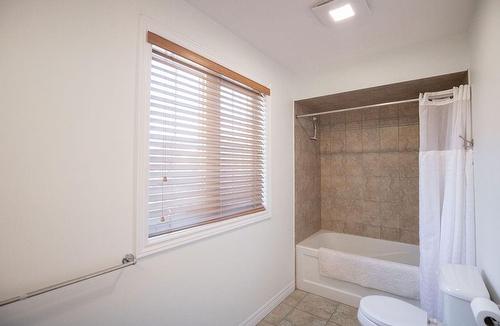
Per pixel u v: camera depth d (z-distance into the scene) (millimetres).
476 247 1614
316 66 2482
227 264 1783
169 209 1424
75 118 1015
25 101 892
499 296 1131
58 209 969
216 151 1727
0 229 844
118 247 1151
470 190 1677
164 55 1382
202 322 1578
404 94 2463
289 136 2607
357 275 2258
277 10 1599
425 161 1919
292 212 2654
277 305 2324
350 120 3133
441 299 1775
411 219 2758
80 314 1034
